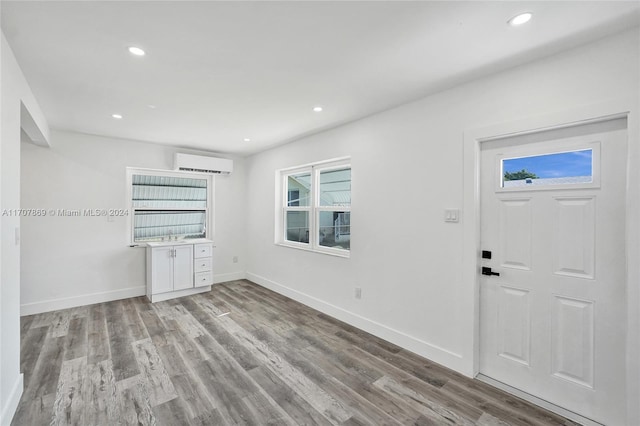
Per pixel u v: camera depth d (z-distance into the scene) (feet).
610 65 5.56
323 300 12.26
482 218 7.58
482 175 7.57
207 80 7.52
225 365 8.11
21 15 4.98
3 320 5.62
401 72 7.09
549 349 6.55
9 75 5.90
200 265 14.97
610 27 5.30
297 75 7.27
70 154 12.60
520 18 5.05
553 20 5.10
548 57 6.30
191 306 12.98
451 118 7.95
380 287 9.89
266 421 6.02
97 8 4.82
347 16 5.04
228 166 16.48
